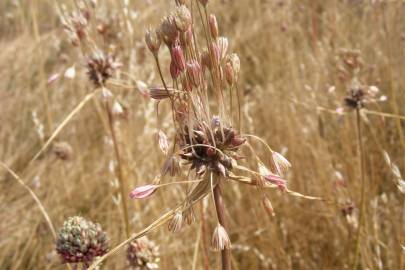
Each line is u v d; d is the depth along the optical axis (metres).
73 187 0.55
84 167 0.59
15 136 0.67
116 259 0.41
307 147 0.49
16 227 0.51
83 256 0.27
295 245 0.44
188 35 0.20
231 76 0.21
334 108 0.51
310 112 0.52
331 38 0.65
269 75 0.65
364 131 0.50
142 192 0.21
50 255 0.42
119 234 0.42
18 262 0.46
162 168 0.21
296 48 0.70
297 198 0.46
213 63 0.21
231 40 0.72
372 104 0.51
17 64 0.80
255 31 0.74
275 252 0.42
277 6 0.75
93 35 0.42
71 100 0.70
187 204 0.21
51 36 0.83
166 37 0.20
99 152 0.62
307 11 0.75
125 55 0.52
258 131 0.52
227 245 0.21
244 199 0.48
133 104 0.57
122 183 0.38
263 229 0.41
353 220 0.36
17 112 0.71
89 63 0.36
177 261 0.40
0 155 0.62
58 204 0.52
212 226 0.43
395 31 0.61
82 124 0.66
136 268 0.31
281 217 0.45
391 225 0.40
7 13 0.96
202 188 0.21
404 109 0.52
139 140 0.51
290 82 0.61
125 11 0.48
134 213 0.43
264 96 0.58
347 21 0.67
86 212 0.52
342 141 0.49
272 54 0.68
